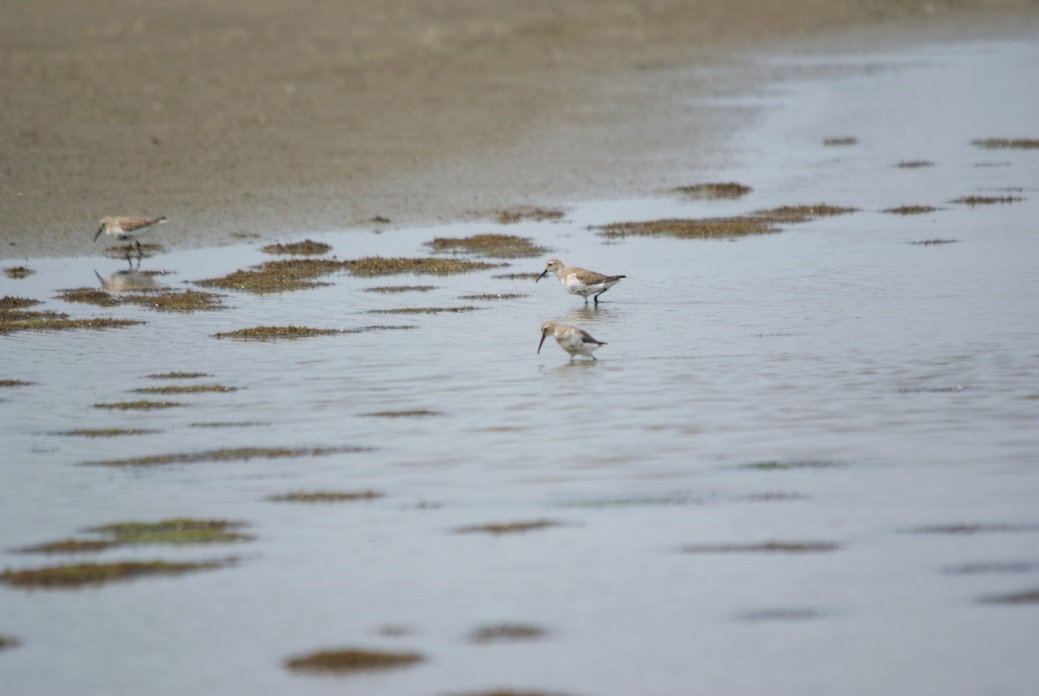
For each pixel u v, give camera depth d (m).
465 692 25.89
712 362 50.22
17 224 76.75
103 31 145.62
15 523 35.03
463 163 93.19
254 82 120.44
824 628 28.19
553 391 46.91
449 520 34.66
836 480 37.12
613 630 28.30
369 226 77.38
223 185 85.75
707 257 69.25
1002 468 37.84
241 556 32.53
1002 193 84.50
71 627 28.89
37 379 49.94
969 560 31.33
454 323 57.62
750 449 40.06
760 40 156.50
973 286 61.75
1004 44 152.62
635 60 140.38
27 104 109.38
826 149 99.88
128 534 34.12
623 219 78.81
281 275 66.81
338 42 143.75
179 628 28.75
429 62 133.75
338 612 29.36
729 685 26.05
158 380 49.53
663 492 36.47
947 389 46.00
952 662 26.75
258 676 26.70
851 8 178.00
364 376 49.56
